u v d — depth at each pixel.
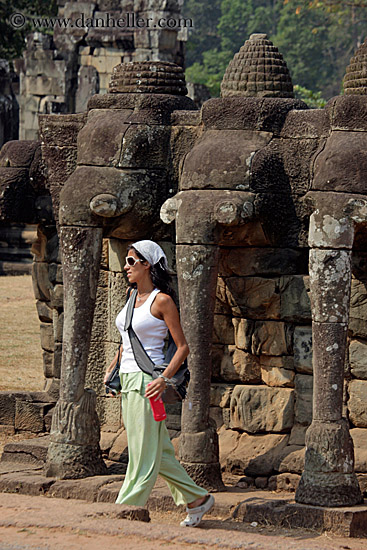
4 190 10.79
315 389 7.97
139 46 34.34
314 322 7.99
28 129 36.44
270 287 9.13
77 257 8.99
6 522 6.35
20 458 9.66
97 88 35.66
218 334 9.62
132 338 7.36
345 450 7.84
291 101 8.96
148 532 6.10
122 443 9.73
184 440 8.44
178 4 34.62
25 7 43.56
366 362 8.77
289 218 8.95
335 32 66.75
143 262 7.43
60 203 9.13
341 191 7.93
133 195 9.14
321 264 7.93
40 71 36.03
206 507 7.57
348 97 8.30
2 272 30.33
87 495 8.41
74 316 8.98
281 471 8.78
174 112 9.38
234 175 8.59
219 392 9.56
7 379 15.03
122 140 9.16
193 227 8.39
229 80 9.27
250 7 77.44
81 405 8.90
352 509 7.64
